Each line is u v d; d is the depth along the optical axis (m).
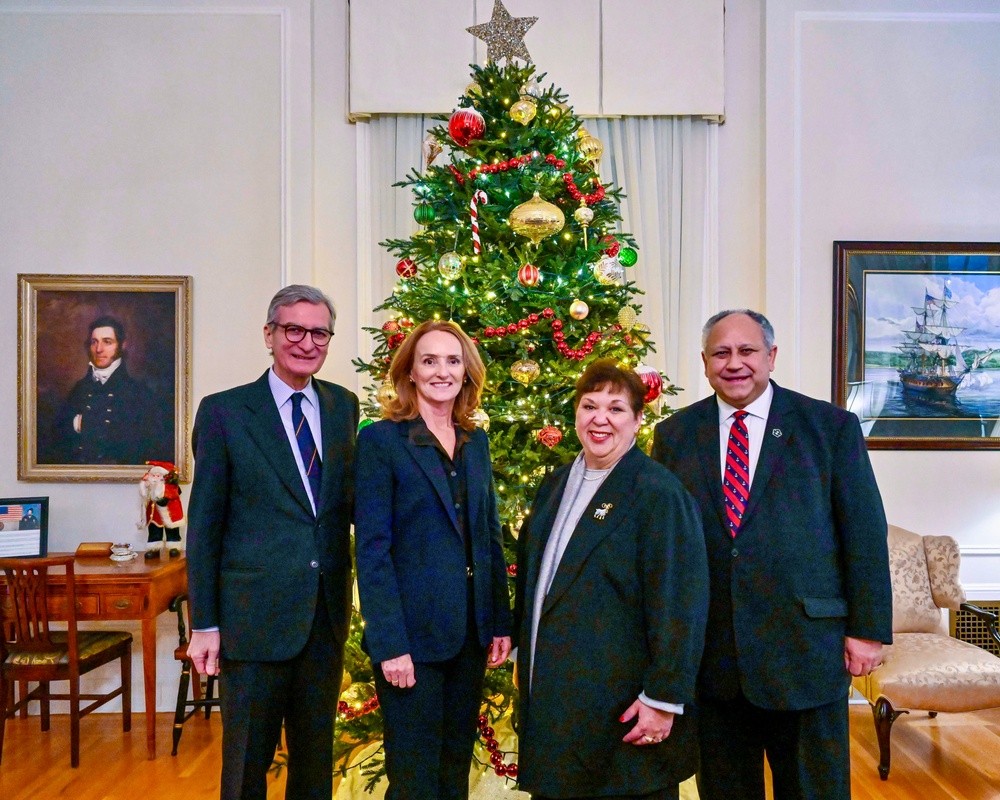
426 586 1.80
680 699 1.53
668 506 1.62
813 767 1.76
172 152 3.90
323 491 1.94
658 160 4.02
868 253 3.95
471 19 3.93
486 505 1.94
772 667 1.75
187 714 3.59
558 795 1.57
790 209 3.99
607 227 3.06
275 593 1.86
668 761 1.60
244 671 1.86
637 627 1.63
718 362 1.90
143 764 3.13
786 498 1.82
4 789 2.90
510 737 2.64
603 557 1.63
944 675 2.93
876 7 4.00
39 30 3.87
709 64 3.97
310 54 3.95
